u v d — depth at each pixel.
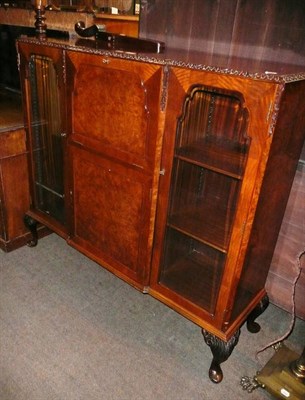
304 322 1.78
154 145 1.28
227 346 1.38
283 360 1.49
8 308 1.74
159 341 1.63
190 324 1.73
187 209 1.51
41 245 2.24
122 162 1.42
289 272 1.72
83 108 1.47
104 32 1.61
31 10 2.03
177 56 1.32
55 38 1.72
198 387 1.43
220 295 1.34
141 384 1.43
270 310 1.84
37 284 1.91
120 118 1.35
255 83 0.99
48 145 1.88
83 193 1.66
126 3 1.87
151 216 1.41
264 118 1.01
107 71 1.32
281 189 1.34
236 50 1.51
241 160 1.26
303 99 1.16
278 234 1.60
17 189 2.07
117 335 1.64
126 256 1.59
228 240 1.27
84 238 1.77
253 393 1.42
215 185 1.57
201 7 1.55
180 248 1.60
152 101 1.22
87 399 1.36
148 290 1.57
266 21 1.39
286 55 1.38
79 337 1.62
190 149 1.35
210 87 1.09
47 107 1.78
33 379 1.41
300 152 1.39
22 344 1.56
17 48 1.68
